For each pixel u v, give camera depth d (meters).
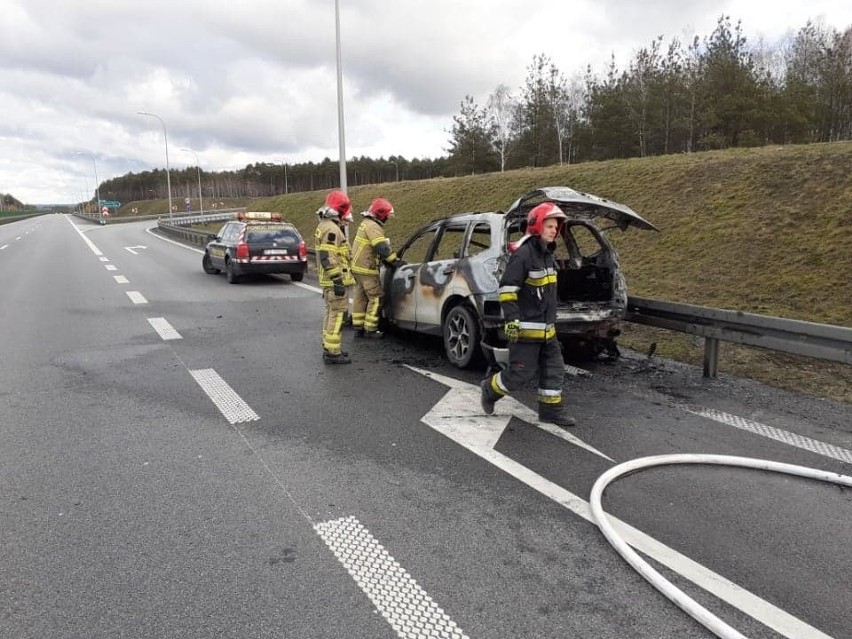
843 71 32.78
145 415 5.07
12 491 3.69
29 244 28.97
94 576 2.83
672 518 3.37
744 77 28.44
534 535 3.19
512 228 6.42
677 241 11.56
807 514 3.42
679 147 32.84
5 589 2.73
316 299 11.60
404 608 2.60
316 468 4.02
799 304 8.33
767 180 12.16
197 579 2.81
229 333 8.45
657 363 6.73
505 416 5.05
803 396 5.56
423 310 7.09
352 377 6.23
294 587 2.75
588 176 16.78
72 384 5.97
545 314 4.68
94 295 12.03
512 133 46.22
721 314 5.80
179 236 33.22
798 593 2.71
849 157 11.65
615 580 2.80
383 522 3.32
